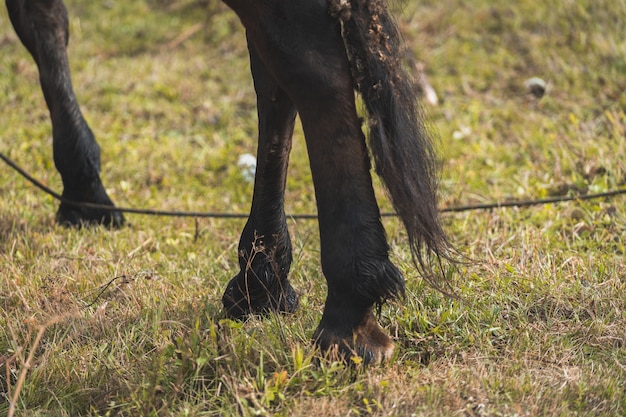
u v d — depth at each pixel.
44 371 5.80
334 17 5.12
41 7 8.52
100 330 6.42
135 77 13.17
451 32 13.76
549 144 10.38
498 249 7.61
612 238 7.86
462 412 5.18
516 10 13.98
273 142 5.96
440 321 6.15
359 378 5.42
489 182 9.81
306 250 7.75
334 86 5.13
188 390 5.54
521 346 5.93
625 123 10.61
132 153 10.84
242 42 14.29
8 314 6.76
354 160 5.24
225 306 6.55
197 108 12.37
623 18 13.27
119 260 7.81
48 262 7.81
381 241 5.30
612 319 6.38
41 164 10.52
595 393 5.38
